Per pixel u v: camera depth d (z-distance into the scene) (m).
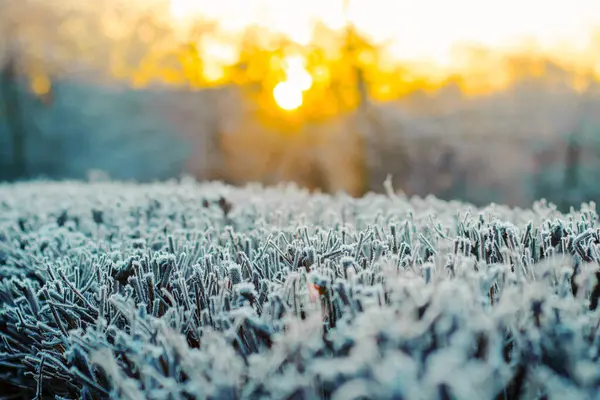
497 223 2.63
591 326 1.84
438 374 1.28
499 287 1.99
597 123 23.27
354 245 2.62
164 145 33.38
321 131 22.31
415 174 22.33
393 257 2.31
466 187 23.22
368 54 20.03
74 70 33.31
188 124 31.81
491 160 23.25
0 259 3.87
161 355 1.92
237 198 5.37
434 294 1.67
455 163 22.78
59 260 3.12
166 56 30.69
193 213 4.39
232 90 26.89
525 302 1.72
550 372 1.62
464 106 23.50
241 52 25.38
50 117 34.06
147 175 34.22
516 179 23.23
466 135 23.30
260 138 25.08
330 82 20.67
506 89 24.69
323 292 2.04
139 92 32.97
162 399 1.77
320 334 1.81
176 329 2.04
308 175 23.12
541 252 2.53
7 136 32.38
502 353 1.78
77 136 35.94
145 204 4.93
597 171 22.69
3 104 31.42
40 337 2.60
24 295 2.94
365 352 1.40
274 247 2.68
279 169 24.78
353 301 1.85
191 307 2.27
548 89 24.25
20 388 3.36
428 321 1.50
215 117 28.14
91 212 4.79
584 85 23.67
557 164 23.23
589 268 1.92
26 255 3.46
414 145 22.09
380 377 1.31
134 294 2.58
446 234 2.96
